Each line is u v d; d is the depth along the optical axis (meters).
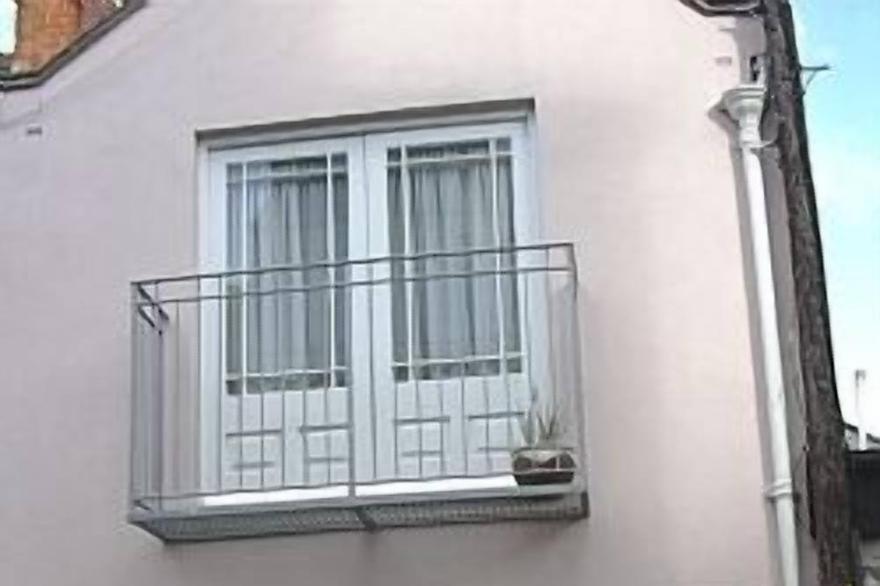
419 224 9.11
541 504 8.28
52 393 9.02
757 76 8.84
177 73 9.43
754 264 8.59
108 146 9.38
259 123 9.28
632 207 8.82
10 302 9.20
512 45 9.19
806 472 8.28
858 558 8.58
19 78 9.51
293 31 9.39
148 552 8.70
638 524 8.36
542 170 8.96
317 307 9.05
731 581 8.23
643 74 9.03
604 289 8.71
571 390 8.55
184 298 8.92
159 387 8.85
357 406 8.79
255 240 9.23
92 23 10.12
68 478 8.88
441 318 8.90
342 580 8.53
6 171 9.41
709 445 8.41
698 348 8.56
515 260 8.91
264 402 8.88
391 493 8.29
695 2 9.07
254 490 8.45
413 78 9.21
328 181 9.27
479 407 8.69
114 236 9.22
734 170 8.80
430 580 8.46
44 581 8.73
